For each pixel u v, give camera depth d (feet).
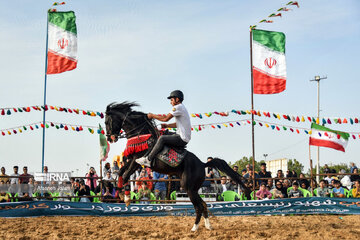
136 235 27.61
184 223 34.40
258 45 43.14
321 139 39.93
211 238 25.53
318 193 43.55
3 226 32.32
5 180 44.83
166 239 25.70
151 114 28.71
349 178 52.90
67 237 26.58
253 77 42.80
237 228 30.30
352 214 39.78
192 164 28.14
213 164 28.96
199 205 28.32
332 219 36.94
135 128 29.01
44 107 40.91
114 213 40.52
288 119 39.45
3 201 41.04
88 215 40.52
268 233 27.53
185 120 28.27
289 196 43.45
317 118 39.75
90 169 50.21
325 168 56.44
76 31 47.37
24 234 28.19
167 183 46.16
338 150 39.75
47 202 40.19
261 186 42.70
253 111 39.96
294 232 27.73
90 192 46.19
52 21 47.29
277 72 42.78
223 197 43.52
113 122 29.53
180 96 28.66
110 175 46.11
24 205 39.52
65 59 46.83
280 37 43.27
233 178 28.91
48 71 46.96
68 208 40.40
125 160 31.27
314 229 29.99
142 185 45.03
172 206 40.40
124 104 29.76
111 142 30.01
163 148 28.09
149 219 38.22
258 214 39.58
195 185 28.17
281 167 82.28
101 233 28.37
